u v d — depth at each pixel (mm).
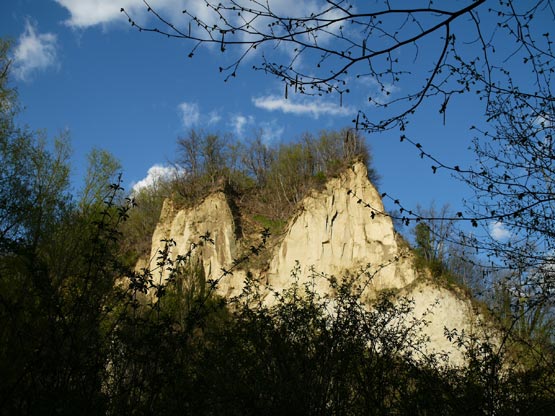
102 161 19000
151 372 5242
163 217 43594
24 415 4543
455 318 28906
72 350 4770
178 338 5484
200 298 6055
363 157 42500
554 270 5781
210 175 47781
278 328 6926
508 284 6242
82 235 13938
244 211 45656
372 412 6449
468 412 6211
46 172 16828
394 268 33438
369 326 7387
